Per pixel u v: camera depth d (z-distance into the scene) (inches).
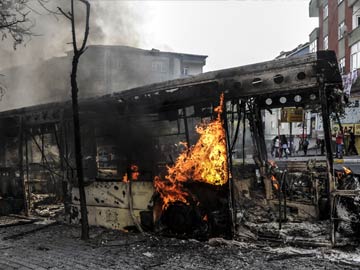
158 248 225.0
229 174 228.5
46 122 336.8
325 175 270.1
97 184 291.4
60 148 324.8
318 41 1155.9
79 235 268.1
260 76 217.5
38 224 314.0
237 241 224.1
